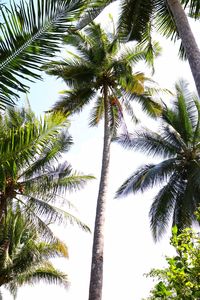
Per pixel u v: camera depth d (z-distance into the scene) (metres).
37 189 15.97
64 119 5.74
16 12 3.36
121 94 18.11
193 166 18.75
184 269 3.74
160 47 17.25
